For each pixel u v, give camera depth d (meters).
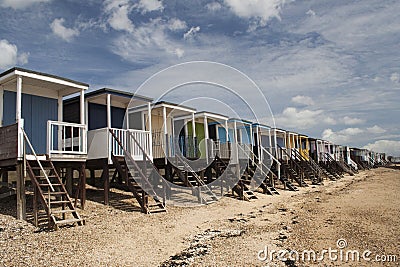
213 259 6.52
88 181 14.98
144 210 10.43
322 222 9.67
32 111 11.10
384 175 30.88
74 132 12.68
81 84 10.77
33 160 8.96
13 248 6.69
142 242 7.54
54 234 7.71
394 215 10.47
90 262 6.18
